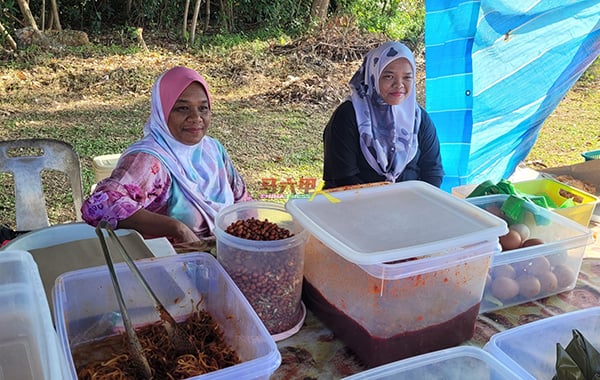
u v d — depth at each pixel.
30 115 4.98
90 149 4.28
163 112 1.89
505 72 2.44
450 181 2.69
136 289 1.01
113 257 1.25
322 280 1.07
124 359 0.90
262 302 1.02
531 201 1.40
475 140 2.60
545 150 4.74
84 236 1.56
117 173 1.79
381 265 0.88
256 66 6.87
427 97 2.58
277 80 6.56
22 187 2.19
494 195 1.43
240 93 6.14
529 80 2.50
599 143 4.93
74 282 0.96
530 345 0.97
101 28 7.91
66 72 6.12
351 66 7.16
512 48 2.38
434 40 2.44
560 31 2.43
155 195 1.88
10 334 0.78
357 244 0.94
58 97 5.54
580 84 7.06
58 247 1.27
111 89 5.88
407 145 2.30
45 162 2.21
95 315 0.98
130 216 1.74
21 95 5.45
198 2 7.43
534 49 2.41
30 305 0.78
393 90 2.17
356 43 7.58
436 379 0.88
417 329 0.97
